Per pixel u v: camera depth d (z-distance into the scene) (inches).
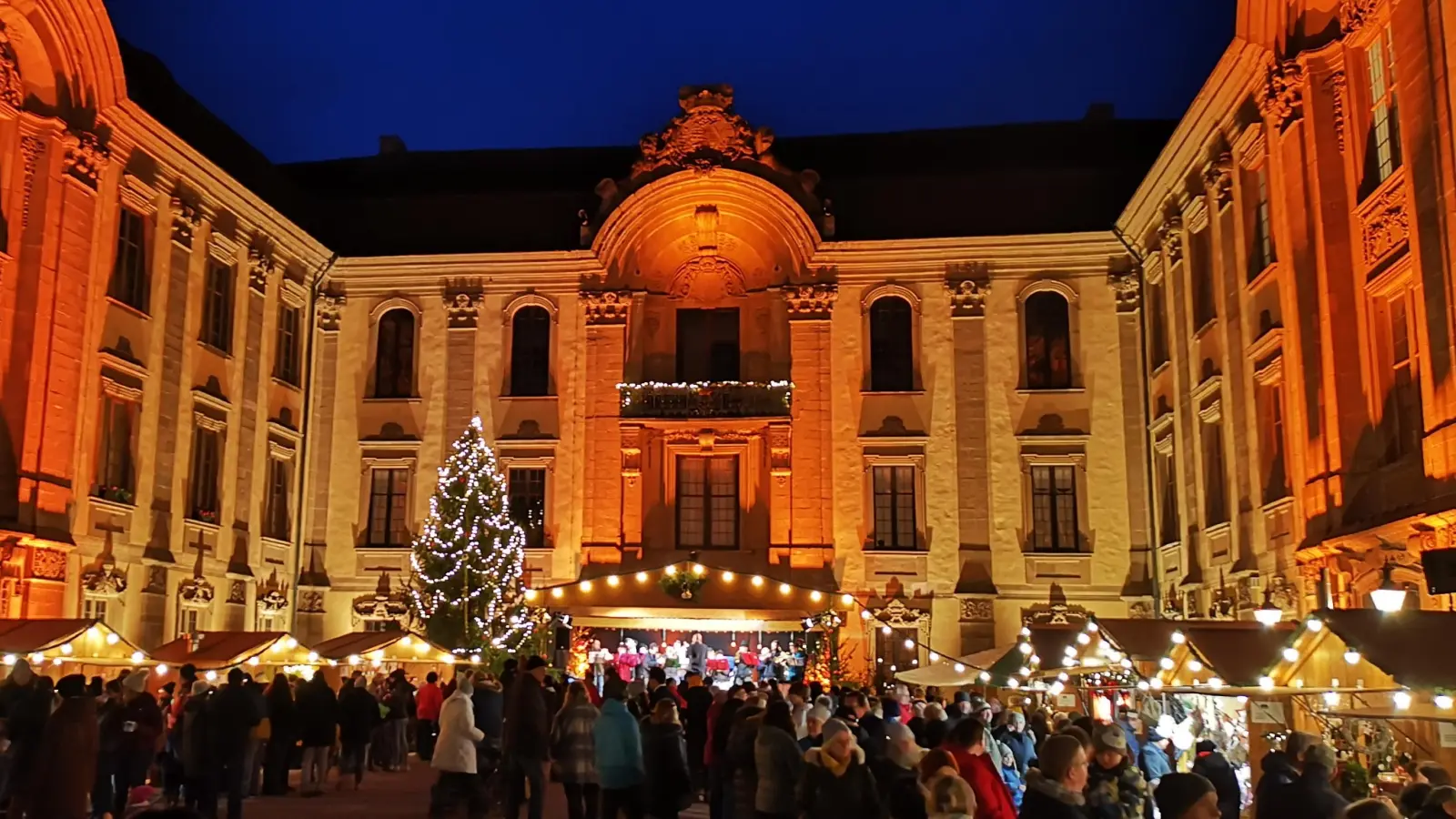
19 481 966.4
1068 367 1375.5
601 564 1371.8
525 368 1429.6
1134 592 1316.4
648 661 1322.6
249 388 1310.3
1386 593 564.1
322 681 795.4
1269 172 914.1
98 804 619.5
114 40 1064.2
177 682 950.4
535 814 579.5
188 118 1275.8
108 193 1087.0
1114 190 1403.8
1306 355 856.3
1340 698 553.6
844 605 1284.4
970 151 1485.0
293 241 1393.9
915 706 760.3
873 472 1382.9
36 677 588.7
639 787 550.3
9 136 999.6
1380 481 779.4
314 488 1424.7
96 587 1040.8
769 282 1424.7
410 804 742.5
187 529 1190.3
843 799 377.4
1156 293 1318.9
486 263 1443.2
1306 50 852.6
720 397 1398.9
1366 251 807.7
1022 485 1358.3
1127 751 397.7
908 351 1400.1
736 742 511.5
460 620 1261.1
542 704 593.0
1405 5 726.5
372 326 1453.0
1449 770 516.7
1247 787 577.9
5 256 984.3
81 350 1039.0
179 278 1191.6
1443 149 677.3
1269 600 935.0
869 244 1401.3
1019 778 604.7
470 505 1291.8
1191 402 1162.6
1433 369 690.2
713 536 1392.7
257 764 782.5
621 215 1423.5
